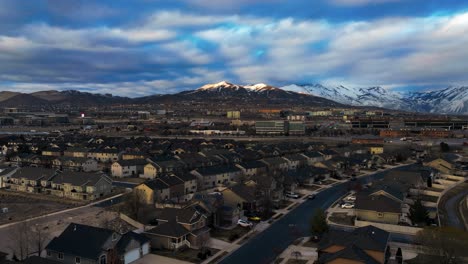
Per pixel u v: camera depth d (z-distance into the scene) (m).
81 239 63.44
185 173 120.75
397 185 108.56
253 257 66.88
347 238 63.41
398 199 95.00
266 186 103.94
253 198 97.25
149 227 79.12
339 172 145.50
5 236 74.81
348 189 118.75
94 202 104.50
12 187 121.44
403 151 189.75
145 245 68.00
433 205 100.06
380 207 86.19
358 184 121.38
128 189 119.00
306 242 74.38
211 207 85.50
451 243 57.00
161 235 70.56
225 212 86.00
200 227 76.81
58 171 123.69
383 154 177.00
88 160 150.00
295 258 66.00
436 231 59.62
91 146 198.88
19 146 198.12
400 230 80.12
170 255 67.50
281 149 190.50
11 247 68.62
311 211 97.38
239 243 74.12
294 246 72.25
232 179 133.38
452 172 145.38
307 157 165.75
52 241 64.38
